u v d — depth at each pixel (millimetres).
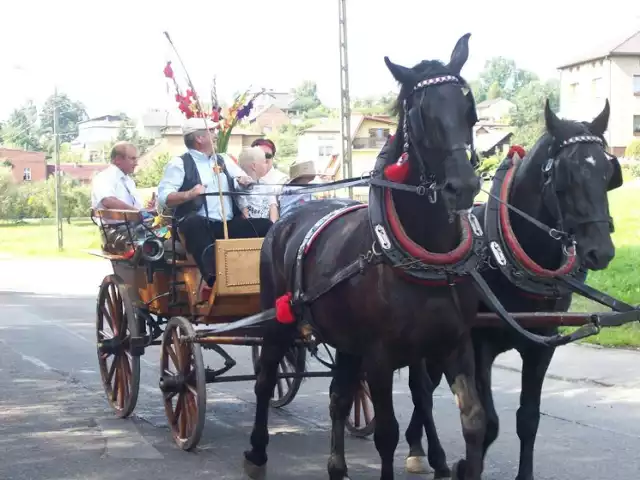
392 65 4324
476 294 4547
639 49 47188
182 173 7004
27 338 12508
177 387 6414
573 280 4941
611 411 7398
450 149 4055
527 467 5078
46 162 73562
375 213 4496
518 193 5105
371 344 4602
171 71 7180
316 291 5004
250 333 6777
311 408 7875
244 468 5809
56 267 29969
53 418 7434
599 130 4902
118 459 6156
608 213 4695
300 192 6035
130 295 7574
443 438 6730
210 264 6609
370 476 5812
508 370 9422
